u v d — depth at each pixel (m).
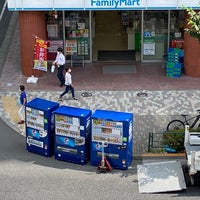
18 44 34.91
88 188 20.06
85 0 28.77
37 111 22.34
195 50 29.77
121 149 21.30
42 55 29.83
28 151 23.19
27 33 29.69
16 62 32.44
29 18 29.44
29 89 28.95
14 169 21.61
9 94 28.45
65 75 27.81
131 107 26.80
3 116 26.25
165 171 21.09
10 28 37.19
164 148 22.81
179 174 20.84
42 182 20.52
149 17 32.22
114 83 29.69
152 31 32.38
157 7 28.83
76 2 28.83
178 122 24.50
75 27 32.38
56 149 22.36
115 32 33.91
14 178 20.81
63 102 27.34
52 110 22.36
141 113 26.19
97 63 32.62
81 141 21.80
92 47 33.12
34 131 22.70
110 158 21.56
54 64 29.17
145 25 32.34
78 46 32.62
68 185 20.30
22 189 19.97
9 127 25.28
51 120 22.41
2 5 40.50
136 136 24.03
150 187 20.08
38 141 22.72
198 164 19.28
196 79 30.14
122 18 33.53
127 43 33.88
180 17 32.06
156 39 32.47
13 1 28.81
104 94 28.25
